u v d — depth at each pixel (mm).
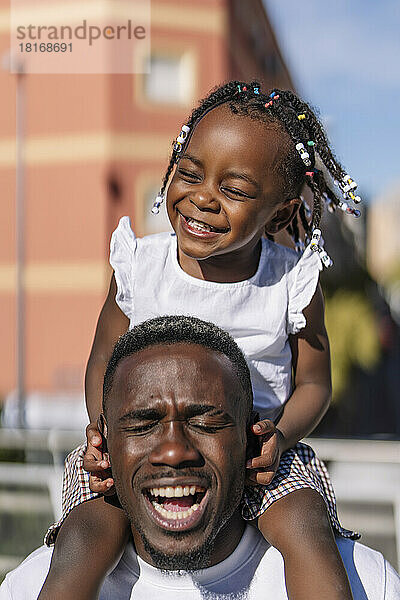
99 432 2395
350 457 6156
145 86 24781
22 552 7168
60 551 2385
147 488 2109
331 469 6348
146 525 2123
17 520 7414
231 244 2666
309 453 2832
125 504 2168
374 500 6270
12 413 22875
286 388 2924
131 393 2139
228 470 2131
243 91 2760
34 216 25531
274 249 2938
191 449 2084
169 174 3021
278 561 2453
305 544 2373
